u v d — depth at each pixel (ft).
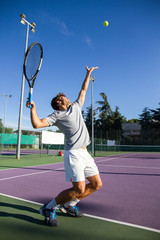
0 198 9.83
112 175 17.62
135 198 10.11
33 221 7.03
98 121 134.00
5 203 9.04
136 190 11.86
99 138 77.25
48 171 19.54
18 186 12.62
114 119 131.34
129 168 22.94
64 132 6.79
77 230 6.30
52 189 11.79
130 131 144.77
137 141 82.74
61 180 14.70
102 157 44.16
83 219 7.24
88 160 6.82
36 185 12.92
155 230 6.31
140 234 6.03
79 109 7.27
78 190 6.38
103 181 14.69
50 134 42.29
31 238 5.72
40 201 9.37
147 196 10.50
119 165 26.35
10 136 41.27
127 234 6.02
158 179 15.66
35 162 29.25
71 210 7.38
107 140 77.20
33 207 8.55
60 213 7.90
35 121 6.11
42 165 25.17
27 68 7.62
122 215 7.66
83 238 5.75
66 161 6.64
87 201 9.53
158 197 10.32
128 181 14.74
